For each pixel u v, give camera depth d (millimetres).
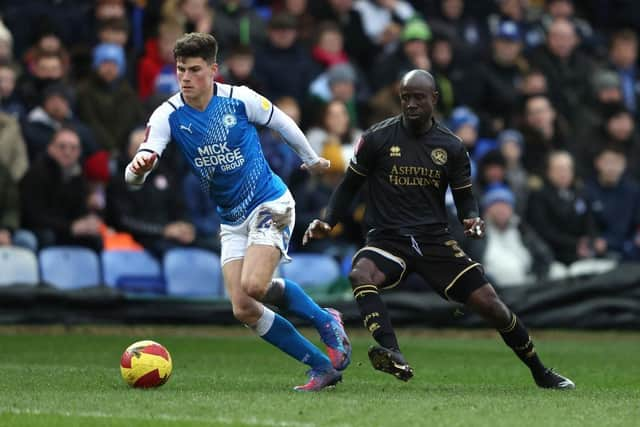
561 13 69250
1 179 46719
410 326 48750
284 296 26219
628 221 57000
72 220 47938
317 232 27172
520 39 66750
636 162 61594
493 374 32875
